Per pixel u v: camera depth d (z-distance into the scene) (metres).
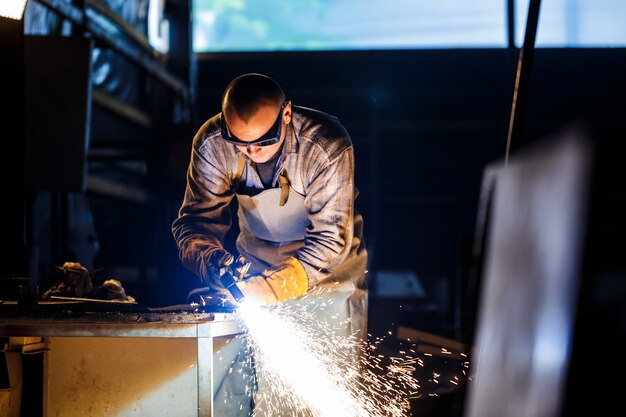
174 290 7.04
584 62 10.04
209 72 10.14
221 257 2.46
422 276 10.88
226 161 2.55
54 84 4.84
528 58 2.79
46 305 2.20
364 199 10.54
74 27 5.73
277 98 2.29
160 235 7.49
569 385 0.93
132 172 7.67
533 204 1.10
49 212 5.48
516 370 1.15
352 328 2.69
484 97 10.39
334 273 2.70
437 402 3.28
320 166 2.44
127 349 2.35
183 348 2.33
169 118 8.26
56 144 4.84
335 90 10.31
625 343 0.88
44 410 2.37
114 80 7.04
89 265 6.08
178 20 8.55
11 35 2.82
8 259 2.76
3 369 2.30
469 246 5.36
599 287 0.89
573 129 0.92
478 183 10.62
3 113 2.80
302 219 2.60
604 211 0.88
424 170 10.70
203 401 1.98
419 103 10.44
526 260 1.13
